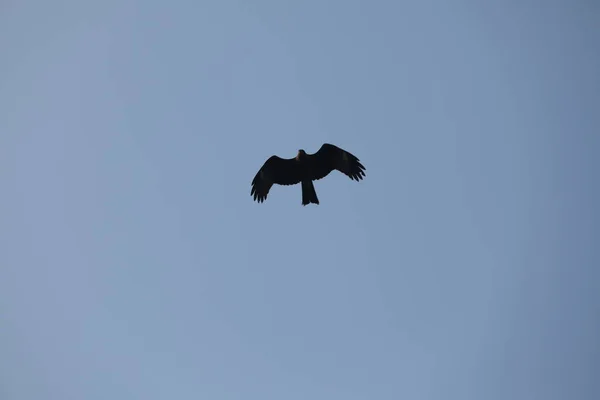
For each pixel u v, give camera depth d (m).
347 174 40.44
